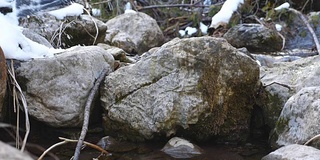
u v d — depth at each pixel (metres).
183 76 2.88
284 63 3.65
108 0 7.27
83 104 2.95
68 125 2.93
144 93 2.92
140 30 6.55
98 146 2.71
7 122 2.93
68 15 4.30
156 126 2.85
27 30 3.46
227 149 2.87
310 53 6.30
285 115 2.85
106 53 3.28
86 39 4.48
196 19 7.86
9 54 2.91
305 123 2.68
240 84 2.98
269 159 2.49
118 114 2.96
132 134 2.94
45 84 2.92
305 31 7.32
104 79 3.08
